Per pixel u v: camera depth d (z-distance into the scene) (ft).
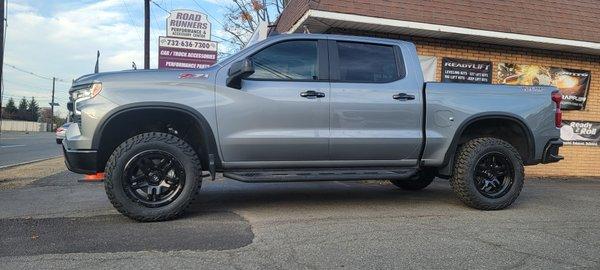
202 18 44.09
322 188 27.35
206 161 19.80
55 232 16.79
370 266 13.64
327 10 31.65
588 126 39.99
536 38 35.96
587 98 40.04
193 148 20.45
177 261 13.79
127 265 13.43
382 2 33.32
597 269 13.75
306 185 28.45
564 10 37.91
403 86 20.61
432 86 20.97
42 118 335.06
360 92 19.99
